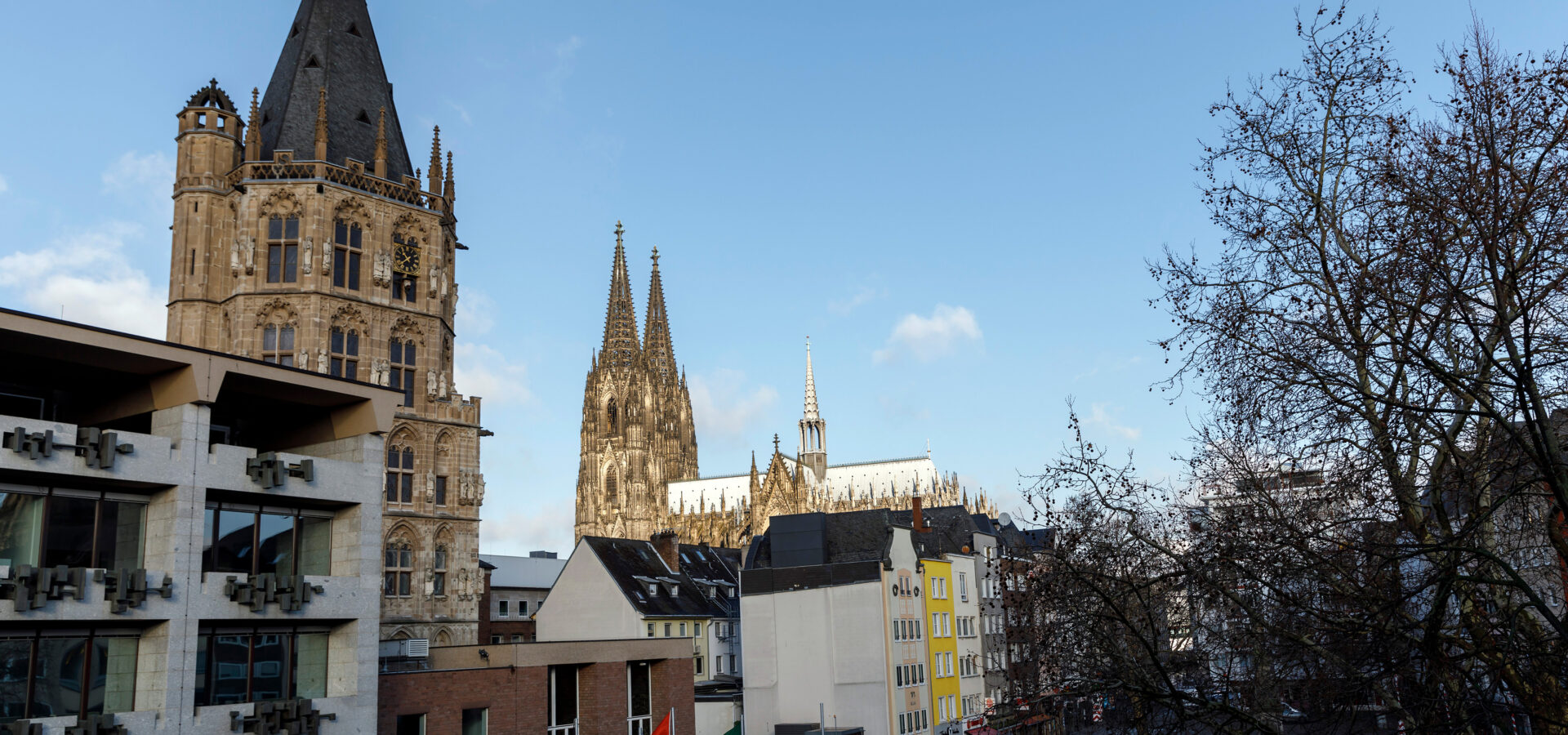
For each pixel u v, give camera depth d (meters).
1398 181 22.75
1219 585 24.06
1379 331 23.14
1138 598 24.83
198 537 34.59
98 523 33.38
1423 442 21.61
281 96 61.81
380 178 59.97
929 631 78.12
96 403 37.25
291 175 57.69
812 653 71.62
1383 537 22.22
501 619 110.00
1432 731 20.98
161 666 33.16
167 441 34.22
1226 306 24.86
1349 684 22.16
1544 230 20.56
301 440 41.91
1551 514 21.03
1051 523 28.66
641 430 190.12
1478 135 20.86
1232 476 25.06
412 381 60.09
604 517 188.50
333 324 57.12
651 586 83.50
